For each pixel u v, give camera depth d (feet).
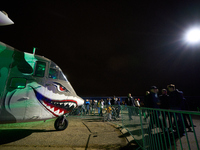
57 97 13.87
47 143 10.83
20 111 11.37
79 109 33.73
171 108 13.16
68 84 15.85
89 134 13.70
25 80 12.22
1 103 10.66
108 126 17.98
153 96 13.70
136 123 11.40
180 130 11.96
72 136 12.92
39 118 12.38
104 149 9.58
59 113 13.85
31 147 9.89
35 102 12.28
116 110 24.77
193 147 9.05
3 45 11.62
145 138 9.13
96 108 37.78
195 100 35.17
